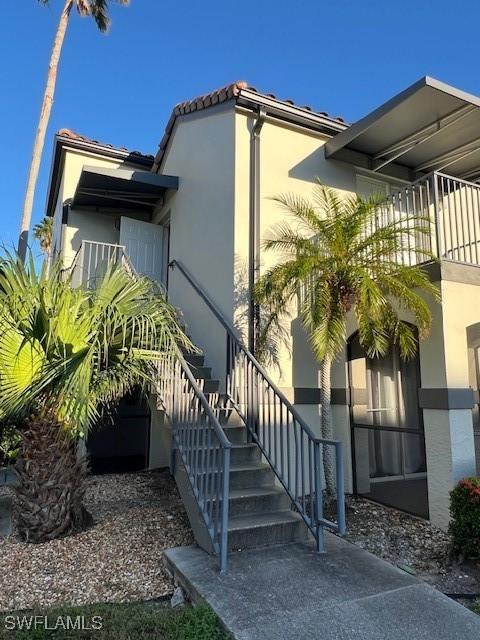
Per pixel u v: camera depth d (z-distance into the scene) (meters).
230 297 6.65
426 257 6.38
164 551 4.23
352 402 6.71
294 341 6.75
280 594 3.37
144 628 2.99
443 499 5.13
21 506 4.70
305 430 4.44
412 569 4.19
